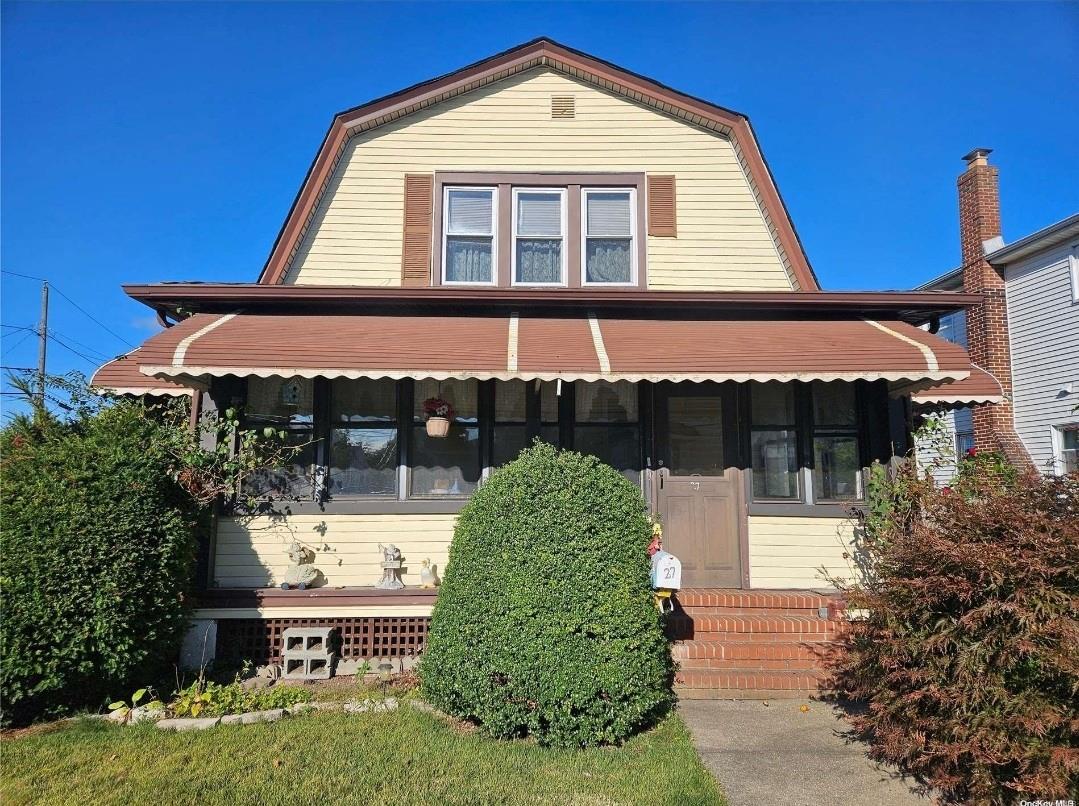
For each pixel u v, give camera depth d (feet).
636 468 31.07
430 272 35.12
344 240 35.24
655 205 36.11
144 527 22.20
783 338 28.02
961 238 65.92
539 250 35.94
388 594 27.94
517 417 30.89
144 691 21.86
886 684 18.21
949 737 16.42
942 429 32.01
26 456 21.67
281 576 28.94
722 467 31.14
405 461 30.07
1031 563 15.35
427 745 19.36
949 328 70.28
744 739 20.68
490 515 21.52
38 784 16.84
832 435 31.17
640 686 20.12
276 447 29.58
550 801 16.31
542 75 37.06
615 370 25.26
